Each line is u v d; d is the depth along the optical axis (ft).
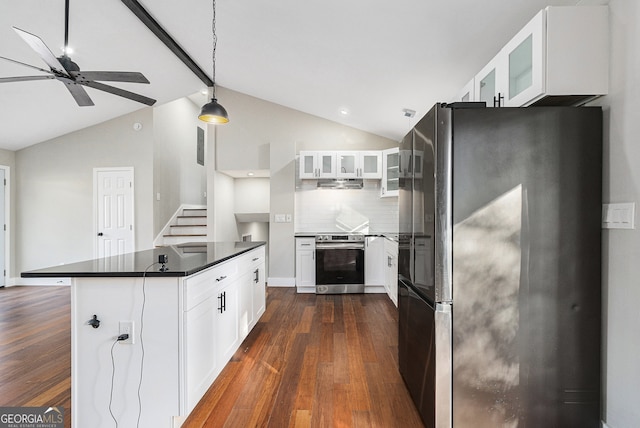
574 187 5.16
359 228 17.33
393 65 10.19
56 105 14.46
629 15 4.70
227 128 17.29
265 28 10.34
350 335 10.19
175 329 5.55
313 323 11.33
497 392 5.15
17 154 17.72
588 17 5.02
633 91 4.66
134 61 13.20
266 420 6.03
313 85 13.65
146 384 5.56
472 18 7.17
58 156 17.69
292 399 6.70
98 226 17.60
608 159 5.08
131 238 17.48
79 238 17.61
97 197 17.65
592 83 5.03
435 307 5.15
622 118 4.83
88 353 5.60
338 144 17.20
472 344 5.15
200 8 10.03
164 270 5.61
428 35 8.23
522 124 5.15
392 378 7.53
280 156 16.83
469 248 5.13
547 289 5.15
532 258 5.15
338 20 8.71
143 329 5.56
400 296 7.63
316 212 17.34
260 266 11.21
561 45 5.01
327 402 6.59
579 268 5.15
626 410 4.79
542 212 5.16
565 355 5.16
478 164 5.15
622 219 4.82
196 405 6.23
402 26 8.18
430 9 7.28
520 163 5.15
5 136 15.92
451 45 8.36
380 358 8.56
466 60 8.80
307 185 17.34
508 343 5.15
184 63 13.80
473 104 5.20
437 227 5.13
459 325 5.13
